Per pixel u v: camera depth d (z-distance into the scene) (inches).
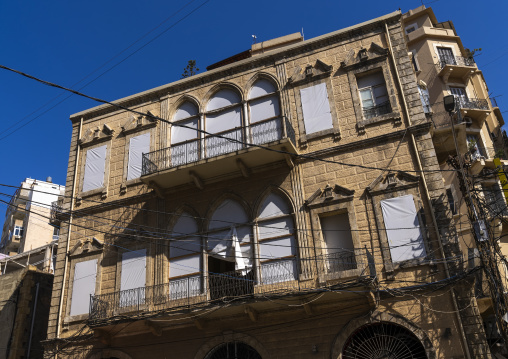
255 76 861.8
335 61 818.2
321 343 655.1
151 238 816.9
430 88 1381.6
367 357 634.2
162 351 735.1
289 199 749.3
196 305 687.1
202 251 773.9
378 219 691.4
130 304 777.6
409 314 631.8
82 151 961.5
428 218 669.3
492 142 1350.9
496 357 780.6
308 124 789.2
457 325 605.6
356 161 739.4
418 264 650.8
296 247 721.6
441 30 1461.6
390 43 791.7
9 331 946.7
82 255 862.5
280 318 689.0
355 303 658.2
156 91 929.5
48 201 2378.2
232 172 793.6
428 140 711.7
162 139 884.6
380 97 777.6
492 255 638.5
